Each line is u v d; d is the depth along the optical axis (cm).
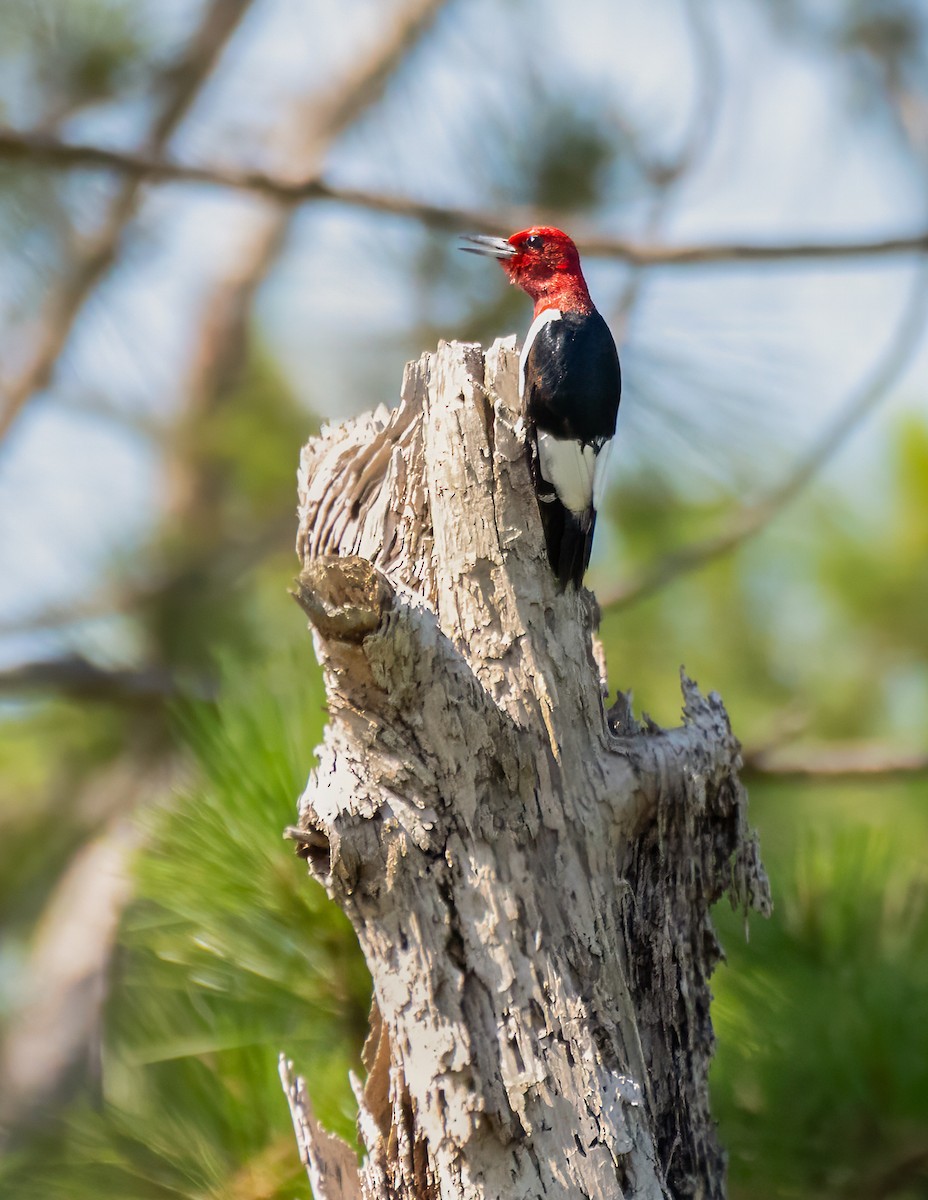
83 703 1510
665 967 610
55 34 1305
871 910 751
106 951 1256
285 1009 658
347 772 574
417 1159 568
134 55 1323
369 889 566
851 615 1581
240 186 1177
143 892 677
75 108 1320
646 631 1556
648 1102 577
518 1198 539
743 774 1190
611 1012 573
